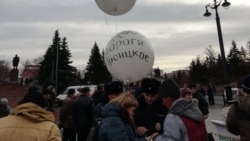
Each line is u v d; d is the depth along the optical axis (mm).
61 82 45250
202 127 3156
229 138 5258
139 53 7184
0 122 2770
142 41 7375
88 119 8156
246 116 3486
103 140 3074
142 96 4688
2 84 39375
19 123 2719
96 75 62469
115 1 7465
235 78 60156
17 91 35656
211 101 27688
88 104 8203
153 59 7531
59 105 30859
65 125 9031
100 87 9586
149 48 7414
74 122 8312
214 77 63562
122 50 7219
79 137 8297
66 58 47062
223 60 17641
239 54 73500
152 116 4504
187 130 3029
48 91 7695
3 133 2652
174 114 3127
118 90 4473
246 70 59938
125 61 7176
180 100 3213
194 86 8422
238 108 3580
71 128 9008
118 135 3016
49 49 47469
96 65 63031
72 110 8406
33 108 2793
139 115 4492
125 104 3244
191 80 77625
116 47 7352
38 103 2865
